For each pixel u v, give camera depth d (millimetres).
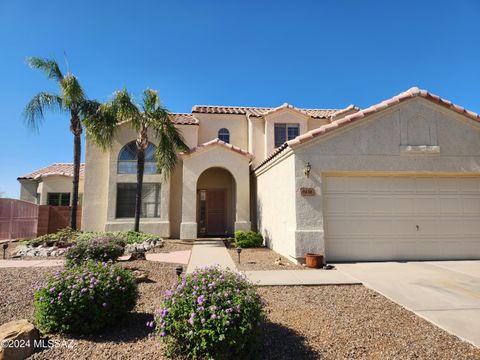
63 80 15195
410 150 10703
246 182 17281
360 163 10609
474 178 11266
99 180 17703
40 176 22000
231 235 18828
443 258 10828
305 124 19438
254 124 19688
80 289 4871
